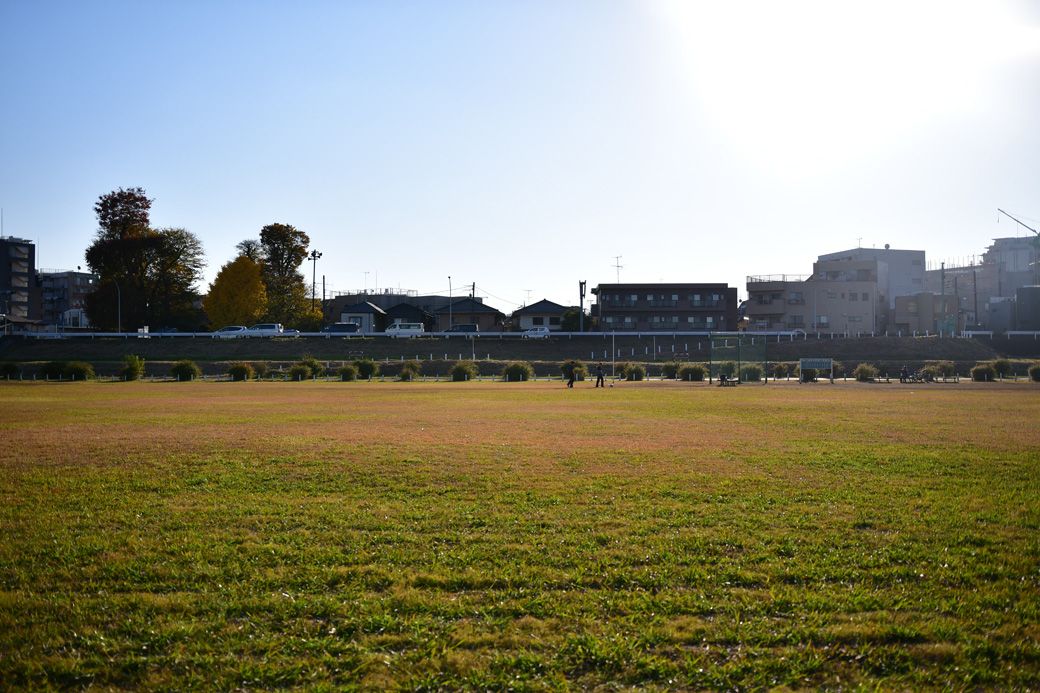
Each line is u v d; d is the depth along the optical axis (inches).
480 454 557.3
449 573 270.2
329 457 539.5
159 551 299.1
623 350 2869.1
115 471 480.4
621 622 226.5
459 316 3686.0
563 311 3558.1
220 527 338.0
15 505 382.9
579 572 271.4
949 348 2765.7
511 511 368.2
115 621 228.7
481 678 192.2
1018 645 208.2
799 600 242.8
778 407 1037.2
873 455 546.9
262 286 3321.9
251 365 2240.4
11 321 3656.5
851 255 4559.5
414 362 2263.8
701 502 387.9
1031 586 256.1
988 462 512.1
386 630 222.4
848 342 2815.0
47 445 605.9
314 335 2933.1
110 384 1820.9
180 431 716.0
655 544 307.1
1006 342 2893.7
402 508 375.2
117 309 3181.6
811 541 310.8
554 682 190.4
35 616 232.2
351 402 1168.2
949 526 333.7
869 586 257.6
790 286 3469.5
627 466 501.7
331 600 243.1
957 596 247.0
